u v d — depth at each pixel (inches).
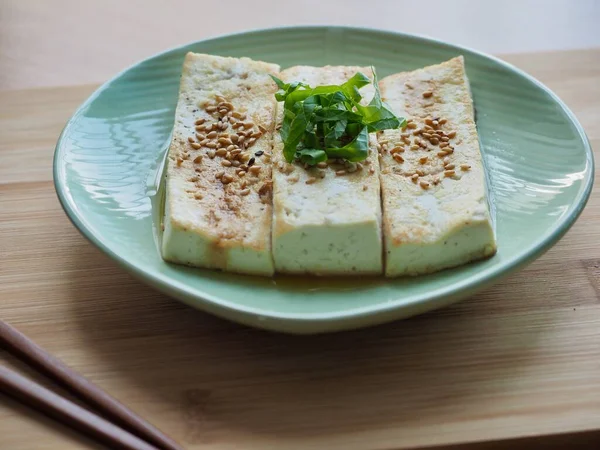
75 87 18.8
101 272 14.9
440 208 14.3
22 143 17.4
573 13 22.2
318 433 12.7
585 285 14.6
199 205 14.5
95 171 15.6
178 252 14.2
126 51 20.8
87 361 13.6
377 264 14.2
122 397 13.1
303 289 14.1
